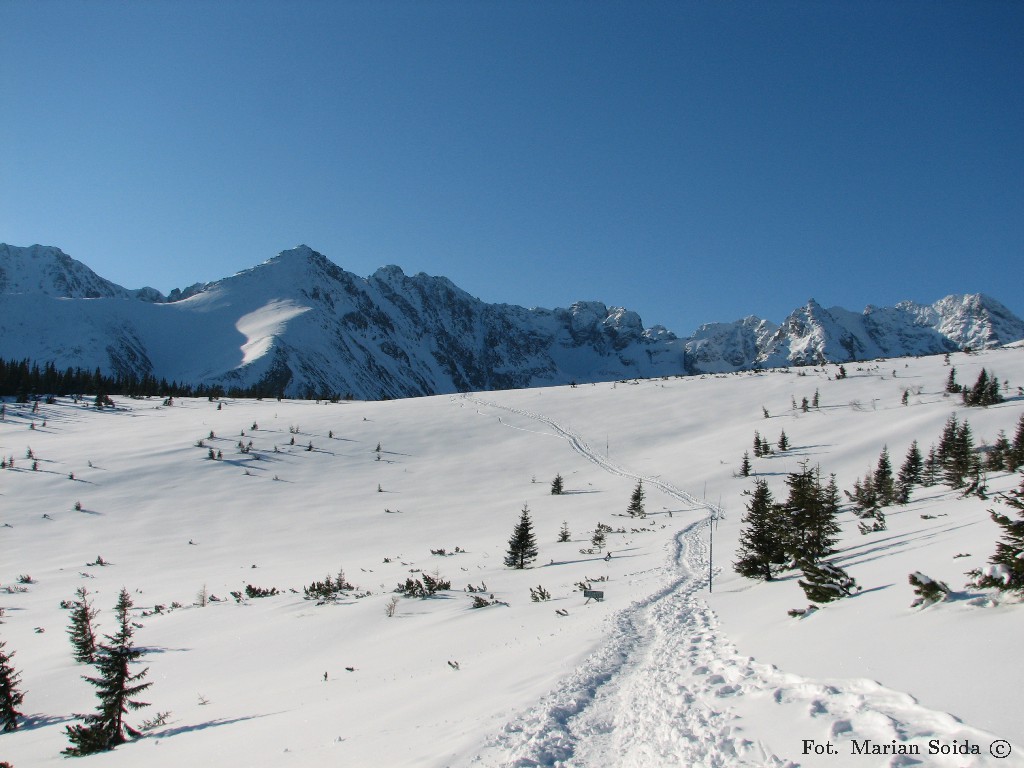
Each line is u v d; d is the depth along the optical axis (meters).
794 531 21.03
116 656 17.28
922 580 9.60
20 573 50.62
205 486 79.25
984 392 88.62
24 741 18.94
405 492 79.75
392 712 12.31
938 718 5.89
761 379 134.62
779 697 7.97
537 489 80.12
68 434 102.50
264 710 16.11
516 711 10.18
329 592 32.81
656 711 9.26
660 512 64.12
